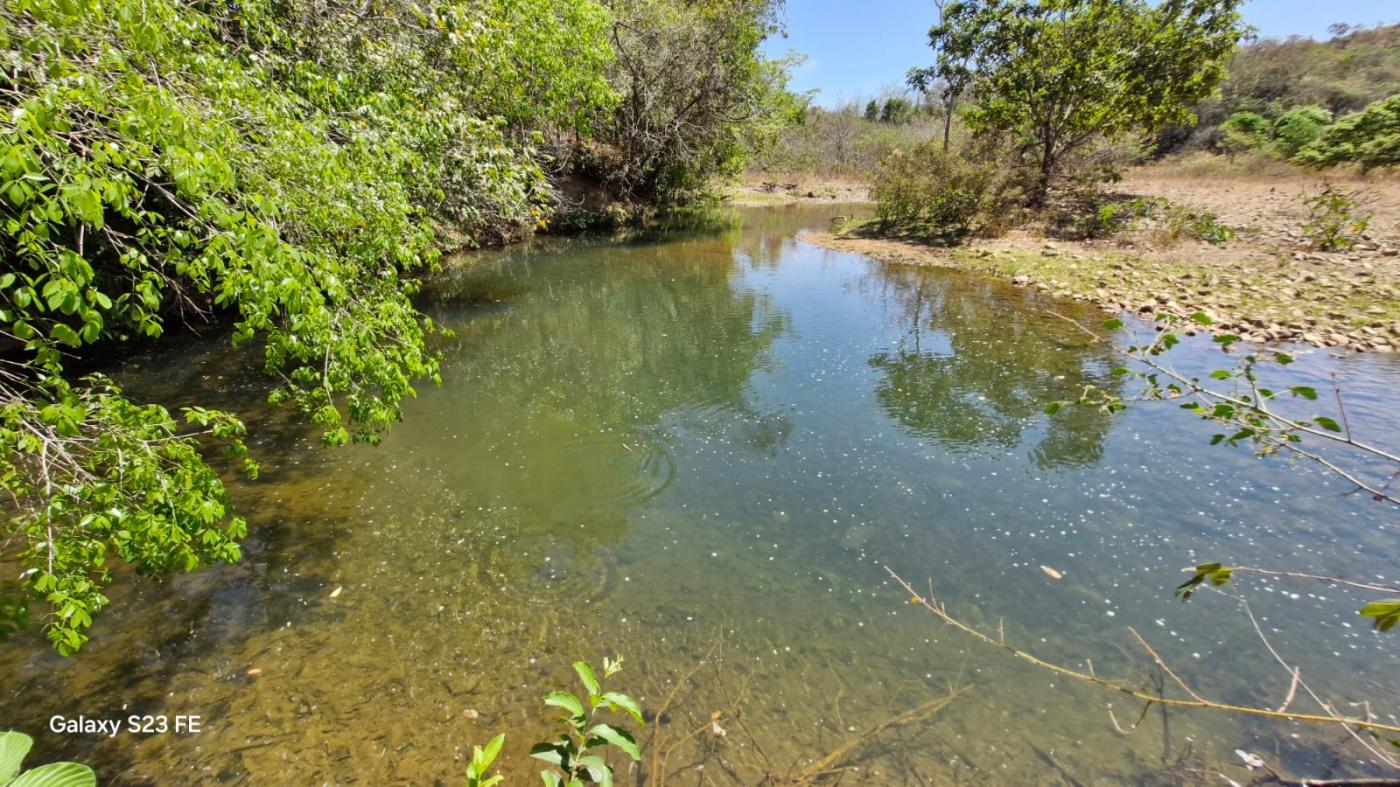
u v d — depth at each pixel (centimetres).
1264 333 796
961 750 286
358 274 491
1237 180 2078
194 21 364
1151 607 373
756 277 1427
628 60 1789
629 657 343
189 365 749
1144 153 2027
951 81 1989
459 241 1566
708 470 551
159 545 289
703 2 1973
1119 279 1145
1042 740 290
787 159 3822
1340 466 501
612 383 764
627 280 1391
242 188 346
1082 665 334
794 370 807
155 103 258
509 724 298
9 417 243
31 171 212
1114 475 516
